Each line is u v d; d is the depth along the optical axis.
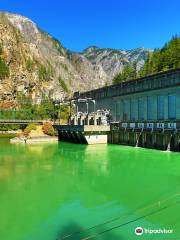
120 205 30.12
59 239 23.45
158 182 38.41
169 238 22.89
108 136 84.94
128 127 78.75
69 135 94.06
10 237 24.00
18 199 32.47
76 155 63.31
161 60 129.25
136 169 46.41
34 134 106.62
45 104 159.12
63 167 49.69
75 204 30.73
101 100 99.38
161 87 70.06
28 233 24.61
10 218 27.44
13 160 58.12
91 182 39.22
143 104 77.56
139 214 27.50
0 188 36.66
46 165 51.84
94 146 78.81
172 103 67.81
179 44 127.75
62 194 34.09
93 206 30.11
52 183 38.84
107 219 26.73
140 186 36.72
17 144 92.38
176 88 66.12
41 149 76.62
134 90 81.25
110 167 48.72
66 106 144.38
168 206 29.08
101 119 92.06
